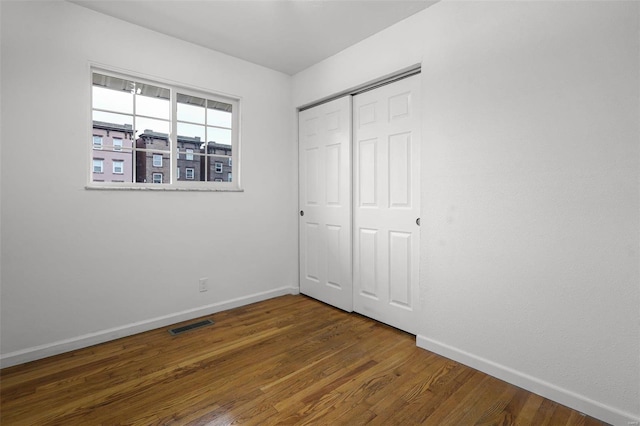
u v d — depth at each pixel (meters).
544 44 1.65
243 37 2.61
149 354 2.13
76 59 2.19
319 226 3.20
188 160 2.81
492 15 1.84
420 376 1.87
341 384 1.79
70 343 2.18
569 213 1.59
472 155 1.94
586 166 1.54
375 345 2.27
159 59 2.54
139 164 2.62
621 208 1.46
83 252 2.24
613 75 1.46
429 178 2.16
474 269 1.95
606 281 1.50
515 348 1.79
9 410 1.57
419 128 2.36
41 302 2.09
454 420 1.51
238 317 2.80
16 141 1.99
